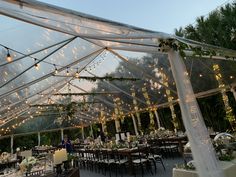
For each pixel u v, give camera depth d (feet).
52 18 10.32
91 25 10.98
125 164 24.12
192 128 10.90
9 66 17.01
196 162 10.62
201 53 16.44
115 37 12.51
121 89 36.94
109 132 61.46
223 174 10.29
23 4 8.36
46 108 45.16
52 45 16.19
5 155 34.17
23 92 25.96
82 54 20.88
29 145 68.69
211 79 30.25
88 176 24.93
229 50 20.35
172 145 28.81
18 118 44.83
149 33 11.84
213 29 30.68
